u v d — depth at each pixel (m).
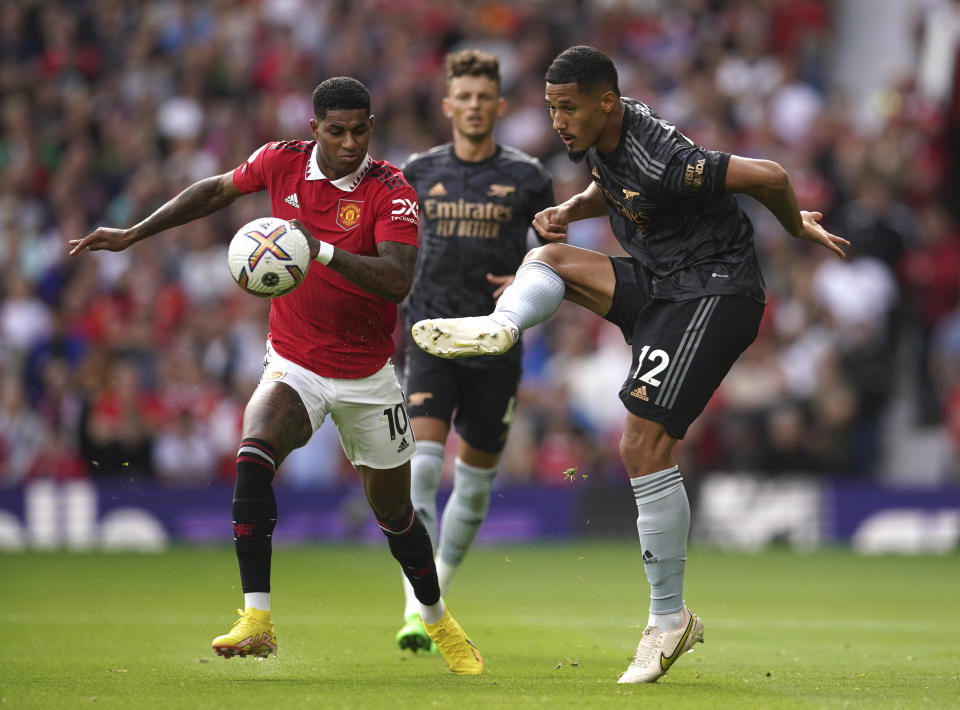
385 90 65.38
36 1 71.19
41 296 59.25
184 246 59.16
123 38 71.31
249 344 54.75
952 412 53.50
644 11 69.50
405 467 20.25
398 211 19.56
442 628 20.64
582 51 19.08
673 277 19.47
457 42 67.44
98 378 51.62
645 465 19.31
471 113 25.55
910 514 50.66
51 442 51.81
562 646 25.09
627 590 37.34
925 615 31.12
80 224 61.00
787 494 51.19
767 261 56.88
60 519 49.53
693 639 19.39
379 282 18.95
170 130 65.56
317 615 29.95
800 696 17.80
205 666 21.28
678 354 19.14
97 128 67.19
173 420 51.66
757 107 62.91
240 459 18.95
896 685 19.22
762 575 41.66
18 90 67.81
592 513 51.41
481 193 25.75
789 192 18.75
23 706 16.38
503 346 19.14
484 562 45.53
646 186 19.02
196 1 71.31
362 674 20.38
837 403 51.34
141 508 49.66
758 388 52.66
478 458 25.58
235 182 20.28
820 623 29.44
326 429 52.75
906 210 59.44
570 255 20.48
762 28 67.12
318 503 50.88
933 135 60.81
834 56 69.38
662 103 62.94
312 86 66.38
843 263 55.78
